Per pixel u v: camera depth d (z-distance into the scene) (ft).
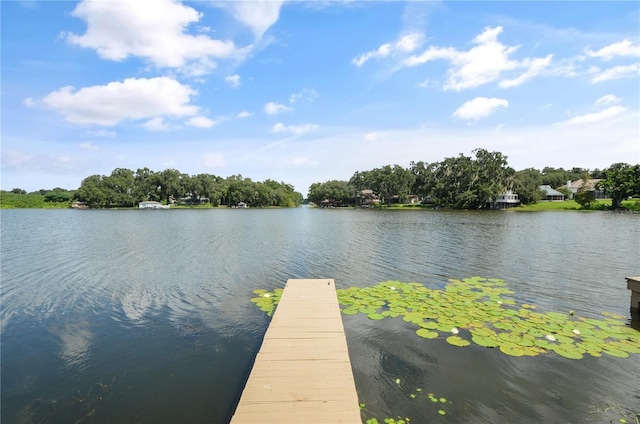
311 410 16.16
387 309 36.55
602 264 60.49
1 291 45.80
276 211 346.95
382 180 418.51
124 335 31.58
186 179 468.34
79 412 20.67
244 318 35.55
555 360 25.75
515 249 77.56
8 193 468.34
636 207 234.79
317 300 33.60
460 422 19.29
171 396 22.18
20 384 23.80
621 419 19.60
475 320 33.22
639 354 26.40
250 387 18.02
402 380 23.54
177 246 86.94
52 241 97.30
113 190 427.74
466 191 307.37
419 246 83.66
